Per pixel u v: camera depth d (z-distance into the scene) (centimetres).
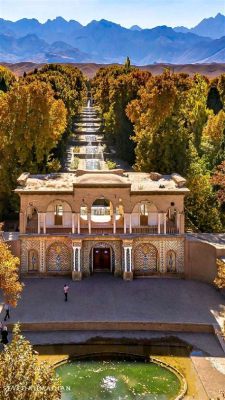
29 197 4994
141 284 4984
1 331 3891
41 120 6366
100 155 9419
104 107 11862
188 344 3903
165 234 5075
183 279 5141
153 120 6669
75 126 12738
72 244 5006
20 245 5075
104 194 4981
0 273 3672
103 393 3238
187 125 8319
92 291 4778
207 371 3519
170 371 3531
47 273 5134
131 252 5041
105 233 5072
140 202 5072
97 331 4088
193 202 5953
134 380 3409
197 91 9375
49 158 7238
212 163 7344
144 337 4003
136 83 9119
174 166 6159
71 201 4997
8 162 6291
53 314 4247
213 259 4931
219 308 4422
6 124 6344
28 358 1906
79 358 3678
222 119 8519
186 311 4350
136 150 6625
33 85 6412
